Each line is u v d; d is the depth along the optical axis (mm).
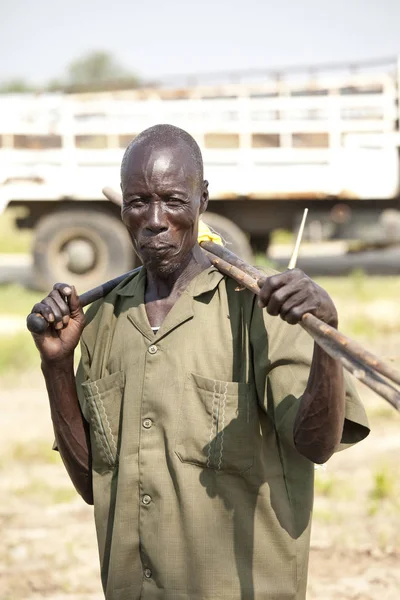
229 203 19781
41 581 6363
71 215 18922
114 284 3627
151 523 3271
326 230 20062
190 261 3438
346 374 3311
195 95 19578
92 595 6184
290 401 3219
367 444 9328
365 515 7465
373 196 19422
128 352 3414
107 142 19375
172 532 3252
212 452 3242
